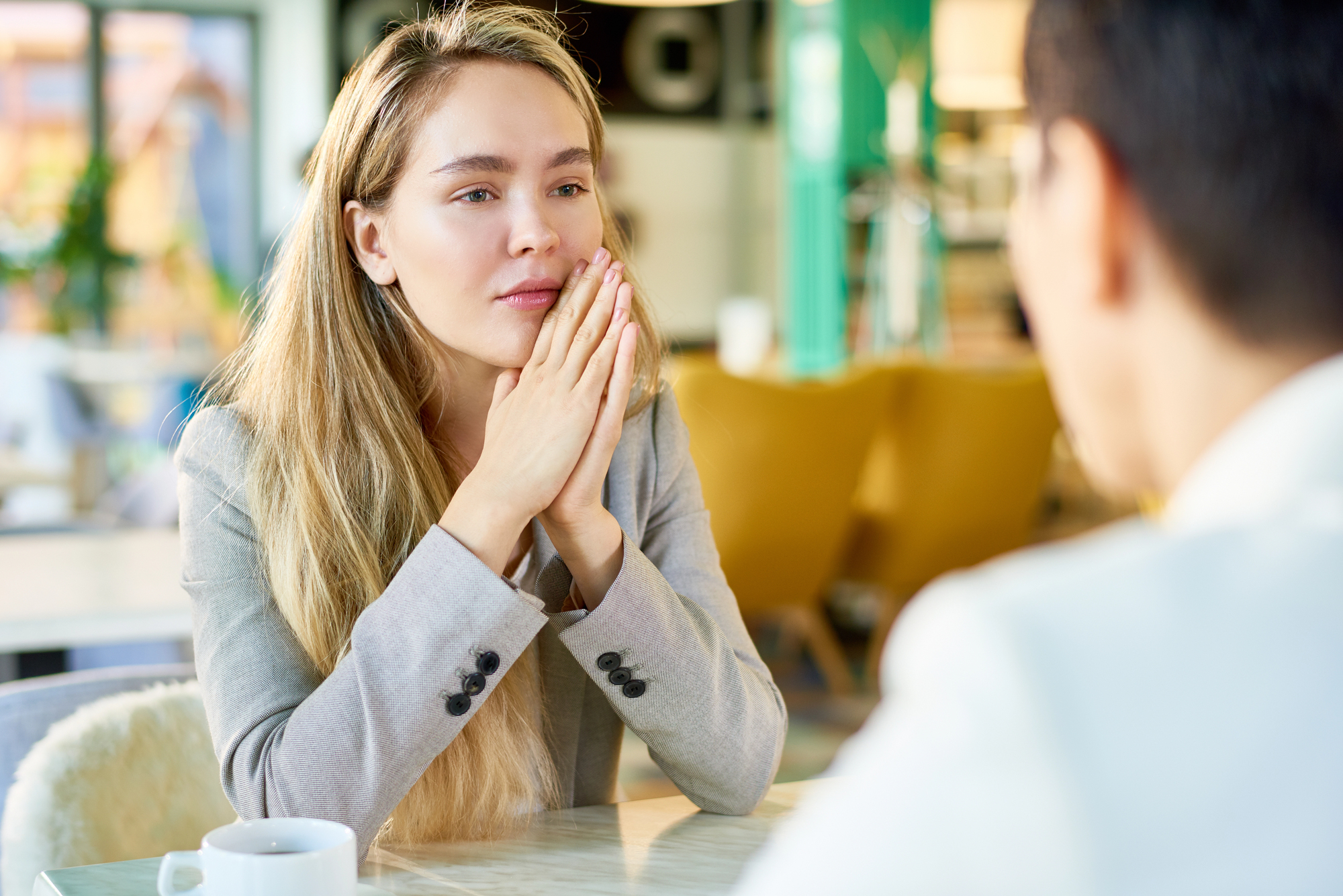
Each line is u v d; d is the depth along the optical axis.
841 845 0.36
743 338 6.89
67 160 7.95
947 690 0.36
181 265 7.94
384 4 7.91
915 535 3.94
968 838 0.34
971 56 6.05
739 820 1.04
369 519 1.13
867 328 6.94
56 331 6.95
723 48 8.86
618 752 1.27
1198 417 0.43
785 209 7.29
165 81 8.04
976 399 3.88
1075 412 0.47
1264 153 0.41
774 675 4.25
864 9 6.83
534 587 1.19
